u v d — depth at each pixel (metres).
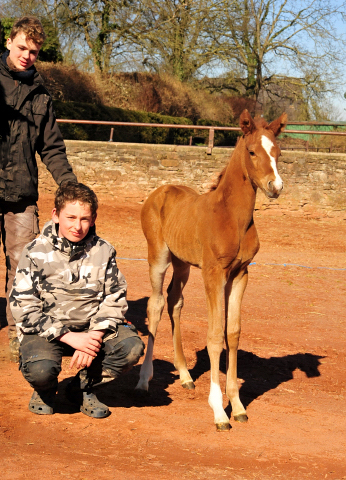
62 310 3.06
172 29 26.92
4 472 2.43
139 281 7.48
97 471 2.51
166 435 3.02
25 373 2.95
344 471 2.73
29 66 3.90
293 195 14.52
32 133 3.94
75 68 21.86
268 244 11.51
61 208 2.93
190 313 6.10
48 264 3.04
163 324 5.62
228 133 28.02
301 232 12.87
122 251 9.72
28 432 2.90
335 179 14.43
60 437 2.87
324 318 6.20
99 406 3.22
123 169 14.66
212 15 27.64
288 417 3.49
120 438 2.92
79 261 3.08
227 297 3.60
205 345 5.05
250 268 8.89
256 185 3.42
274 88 31.84
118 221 12.73
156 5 25.92
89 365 2.99
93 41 25.92
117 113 19.78
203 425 3.23
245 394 3.94
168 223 4.09
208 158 14.52
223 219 3.41
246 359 4.77
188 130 24.77
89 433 2.96
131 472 2.52
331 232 13.13
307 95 29.28
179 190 4.29
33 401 3.20
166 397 3.75
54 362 2.96
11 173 3.90
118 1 25.22
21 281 3.00
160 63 27.95
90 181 14.72
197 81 31.09
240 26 28.28
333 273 8.81
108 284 3.13
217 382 3.31
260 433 3.18
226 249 3.38
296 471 2.69
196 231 3.64
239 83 32.34
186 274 4.24
